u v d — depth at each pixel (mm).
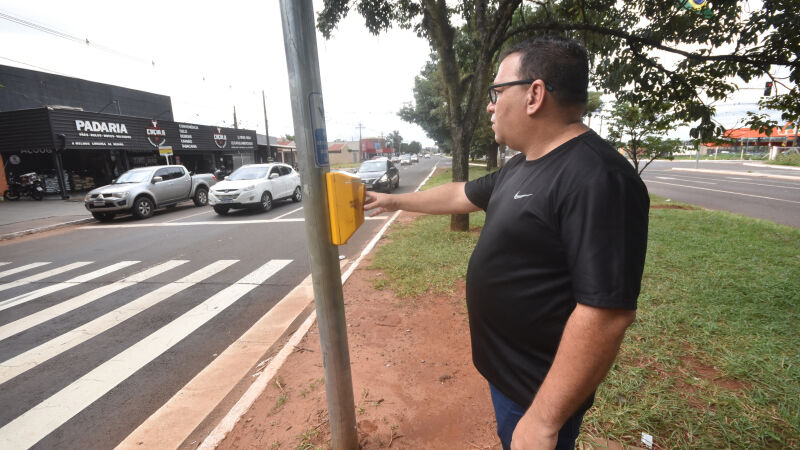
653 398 2229
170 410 2543
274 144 38281
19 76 17703
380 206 1718
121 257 6727
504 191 1096
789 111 4184
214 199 10789
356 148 83938
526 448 932
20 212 12617
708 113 4891
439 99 22797
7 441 2328
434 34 6277
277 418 2311
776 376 2355
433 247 5836
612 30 5270
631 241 816
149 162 21453
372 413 2295
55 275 5734
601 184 826
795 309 3262
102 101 21641
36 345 3516
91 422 2477
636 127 8172
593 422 2070
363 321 3547
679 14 4887
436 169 32531
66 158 18125
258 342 3449
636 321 3150
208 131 24359
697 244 5520
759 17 3939
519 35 6293
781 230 6566
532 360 1053
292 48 1418
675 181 19172
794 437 1916
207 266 5977
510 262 1018
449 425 2186
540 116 1021
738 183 17891
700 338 2848
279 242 7441
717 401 2174
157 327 3836
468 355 2918
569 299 955
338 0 6270
